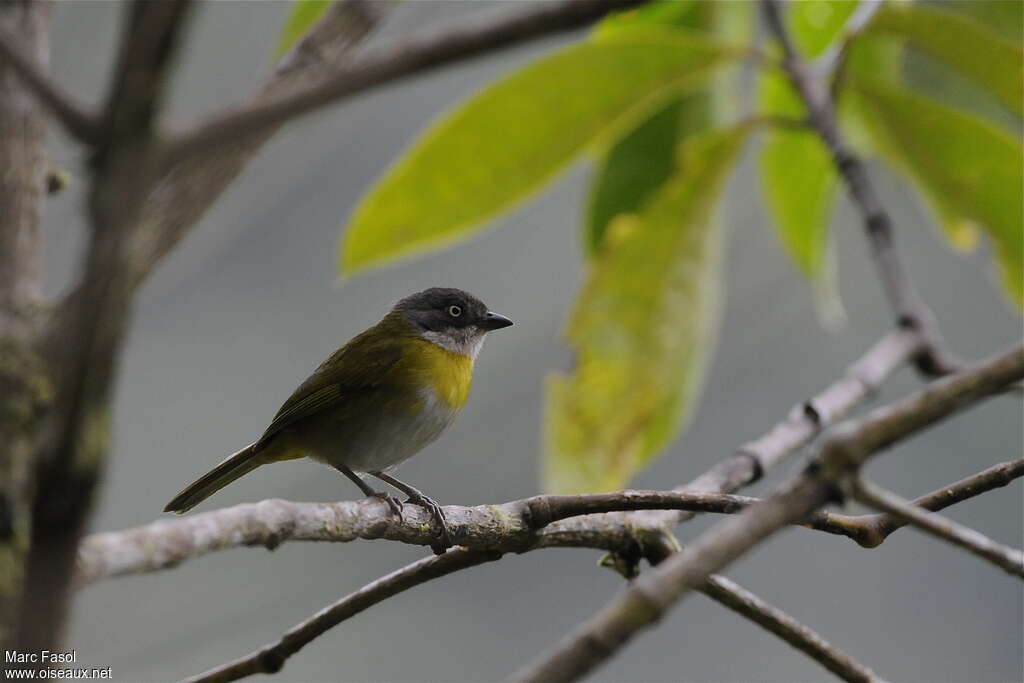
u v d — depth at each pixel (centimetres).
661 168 995
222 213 755
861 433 340
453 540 596
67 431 282
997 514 1741
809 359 1641
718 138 884
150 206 434
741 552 327
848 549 1750
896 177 1034
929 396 345
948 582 1711
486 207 846
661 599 318
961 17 859
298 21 683
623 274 894
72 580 288
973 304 1747
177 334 1689
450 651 1669
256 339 1734
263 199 774
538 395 1499
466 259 1792
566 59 810
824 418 720
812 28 960
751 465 679
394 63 292
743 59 851
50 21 389
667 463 1730
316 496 1536
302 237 1755
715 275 909
